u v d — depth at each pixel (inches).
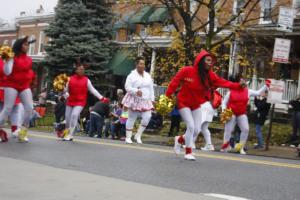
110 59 1350.9
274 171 332.2
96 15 1357.0
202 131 542.9
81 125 866.1
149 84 525.3
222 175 304.5
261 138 621.0
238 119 519.2
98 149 418.9
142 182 269.0
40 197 220.5
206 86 360.8
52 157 351.6
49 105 1342.3
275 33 921.5
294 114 681.6
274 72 962.1
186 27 816.9
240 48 925.8
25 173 276.4
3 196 220.4
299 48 963.3
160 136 757.3
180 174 301.3
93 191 235.5
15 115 436.1
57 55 1331.2
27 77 418.6
